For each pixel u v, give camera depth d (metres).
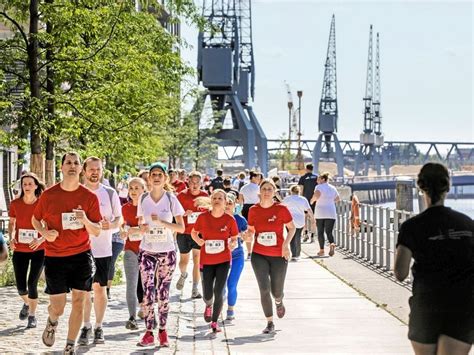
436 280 7.40
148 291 12.77
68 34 21.03
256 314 16.27
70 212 11.07
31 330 13.88
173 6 23.94
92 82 22.78
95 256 13.01
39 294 17.69
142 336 13.62
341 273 23.12
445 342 7.33
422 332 7.40
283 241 14.26
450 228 7.48
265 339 13.62
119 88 22.23
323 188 28.55
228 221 14.38
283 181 83.38
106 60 22.20
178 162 83.75
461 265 7.41
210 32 24.86
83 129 22.86
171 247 12.89
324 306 17.02
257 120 147.62
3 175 43.22
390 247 23.34
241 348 12.84
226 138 133.12
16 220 14.21
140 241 14.28
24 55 22.12
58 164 24.44
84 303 11.98
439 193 7.64
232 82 129.25
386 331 14.16
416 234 7.54
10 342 12.78
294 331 14.30
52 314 11.43
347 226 31.02
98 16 21.44
